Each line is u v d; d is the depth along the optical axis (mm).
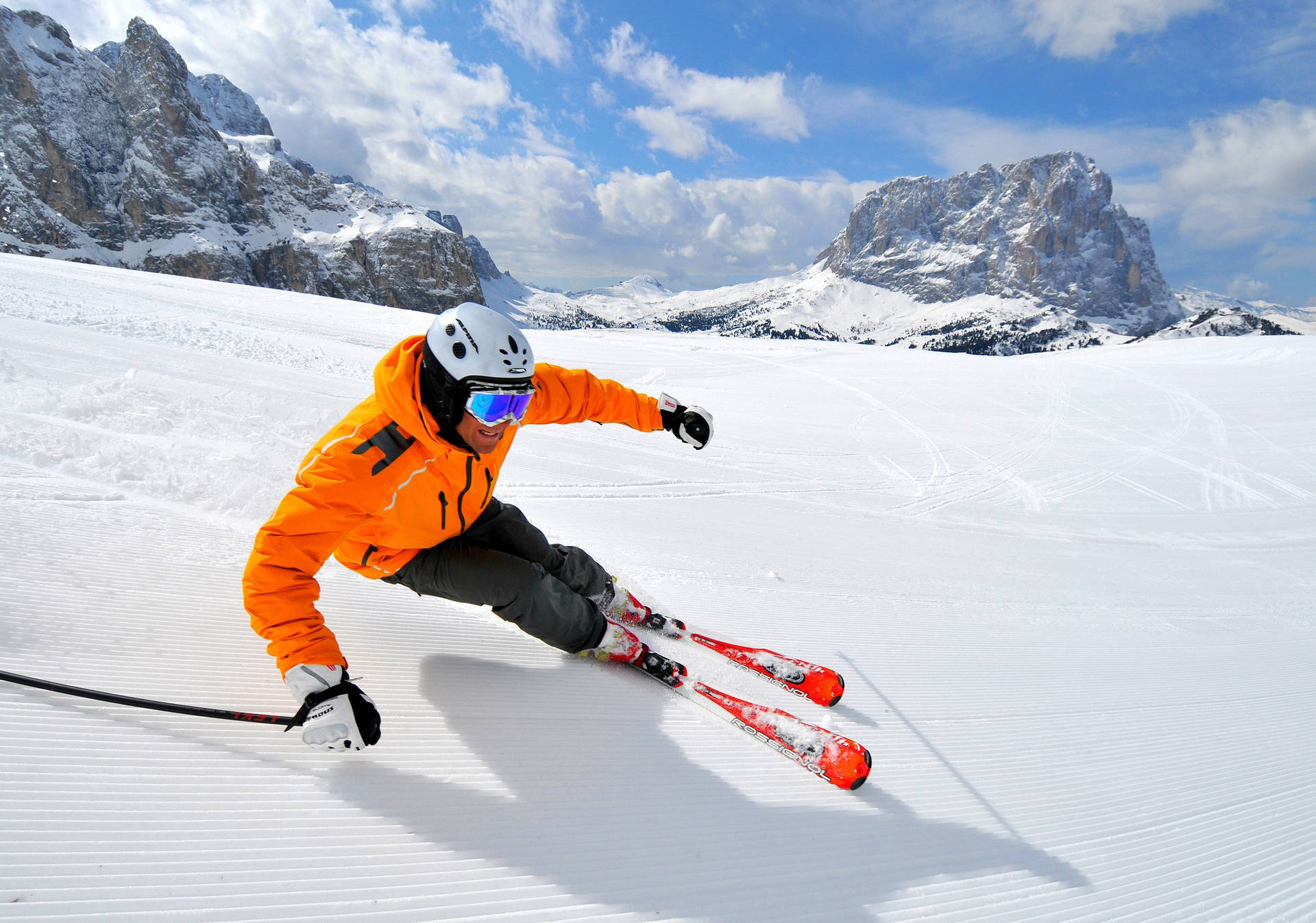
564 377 2607
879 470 13828
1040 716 3133
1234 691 4051
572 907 1536
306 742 1712
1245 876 2133
